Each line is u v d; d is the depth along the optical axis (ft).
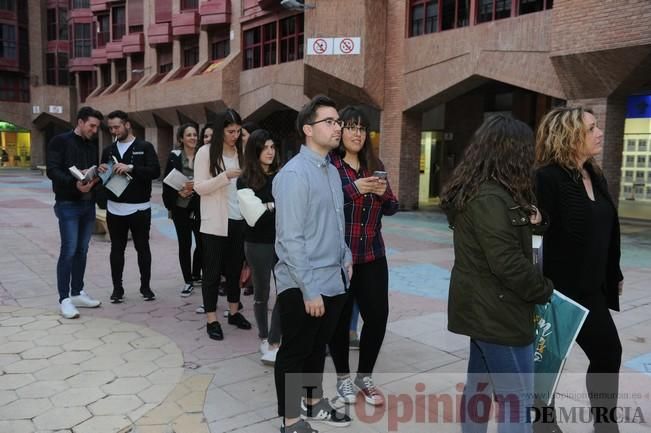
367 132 11.76
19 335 15.62
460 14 46.83
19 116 135.64
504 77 42.80
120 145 19.03
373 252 11.49
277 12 65.98
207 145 15.87
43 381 12.59
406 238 36.99
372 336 11.67
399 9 51.72
